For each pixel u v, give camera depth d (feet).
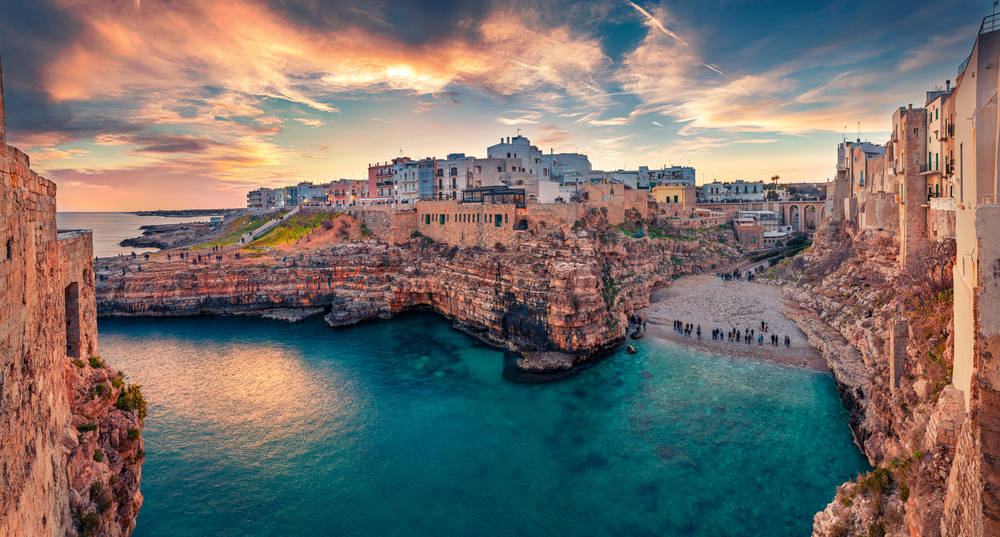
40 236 50.47
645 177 514.68
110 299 268.62
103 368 73.20
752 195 504.84
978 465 40.47
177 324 256.32
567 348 190.39
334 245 307.58
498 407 155.43
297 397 165.07
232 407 157.79
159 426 145.28
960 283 59.52
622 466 121.60
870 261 211.00
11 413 37.91
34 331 46.57
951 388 59.82
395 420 148.46
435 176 403.95
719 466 118.93
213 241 423.64
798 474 113.91
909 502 60.23
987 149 63.36
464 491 114.52
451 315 257.14
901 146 177.37
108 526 61.87
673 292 280.31
